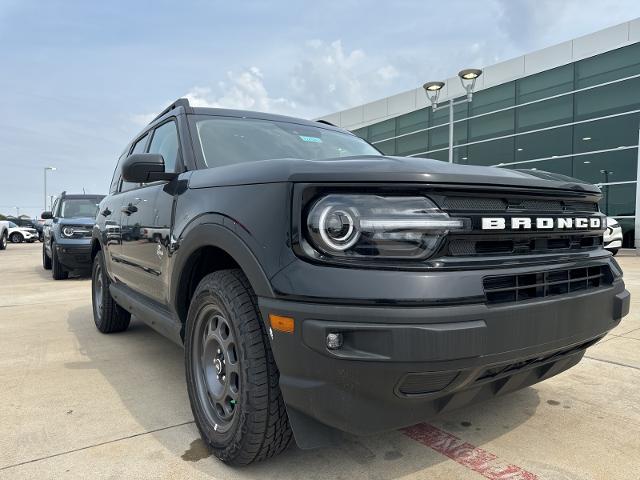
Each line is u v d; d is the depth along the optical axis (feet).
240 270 7.55
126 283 13.11
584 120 62.13
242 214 6.91
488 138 71.97
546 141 65.87
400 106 83.10
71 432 8.66
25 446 8.13
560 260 6.93
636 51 57.36
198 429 8.14
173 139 10.86
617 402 9.87
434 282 5.64
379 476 7.13
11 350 14.07
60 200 36.17
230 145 10.16
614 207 59.82
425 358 5.46
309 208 6.10
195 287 9.02
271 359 6.77
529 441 8.23
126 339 15.39
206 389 8.04
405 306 5.53
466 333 5.58
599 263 7.58
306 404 6.11
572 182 7.67
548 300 6.45
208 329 8.11
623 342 14.14
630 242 58.39
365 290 5.62
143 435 8.55
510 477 7.12
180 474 7.24
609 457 7.70
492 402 9.89
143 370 12.16
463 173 6.21
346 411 5.90
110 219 14.55
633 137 57.77
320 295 5.78
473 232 6.02
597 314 7.20
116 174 16.39
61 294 25.84
